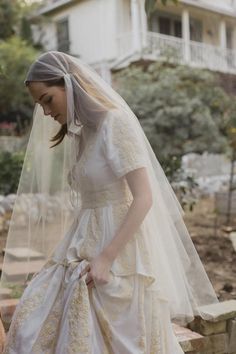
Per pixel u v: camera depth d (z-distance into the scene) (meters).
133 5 14.86
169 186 2.22
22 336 1.94
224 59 17.25
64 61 2.01
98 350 1.85
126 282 1.91
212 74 13.56
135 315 1.90
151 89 11.85
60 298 1.97
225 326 2.95
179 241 2.19
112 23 15.91
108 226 1.93
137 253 1.93
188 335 2.87
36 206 2.59
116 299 1.89
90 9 16.39
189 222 8.09
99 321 1.88
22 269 2.91
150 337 1.91
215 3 18.27
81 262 1.93
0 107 13.77
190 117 11.75
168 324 2.03
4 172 8.30
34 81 1.97
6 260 2.87
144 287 1.94
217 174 13.41
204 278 2.34
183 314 2.17
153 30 16.36
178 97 11.79
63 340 1.85
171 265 2.11
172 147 11.73
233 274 4.74
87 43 16.64
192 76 12.65
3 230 6.39
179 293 2.13
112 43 15.96
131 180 1.88
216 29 18.39
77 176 2.04
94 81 2.04
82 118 1.99
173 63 13.36
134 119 2.05
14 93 12.91
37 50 15.02
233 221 8.11
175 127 11.80
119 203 1.95
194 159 13.00
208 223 7.96
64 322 1.88
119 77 13.23
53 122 2.37
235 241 5.63
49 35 17.47
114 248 1.85
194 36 17.89
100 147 1.92
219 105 12.29
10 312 2.83
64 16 17.27
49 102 2.01
